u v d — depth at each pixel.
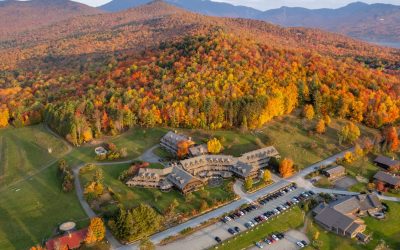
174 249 114.06
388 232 126.44
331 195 146.62
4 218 133.75
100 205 136.00
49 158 182.88
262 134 195.62
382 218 134.12
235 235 121.12
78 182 154.25
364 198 140.38
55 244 109.56
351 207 135.12
